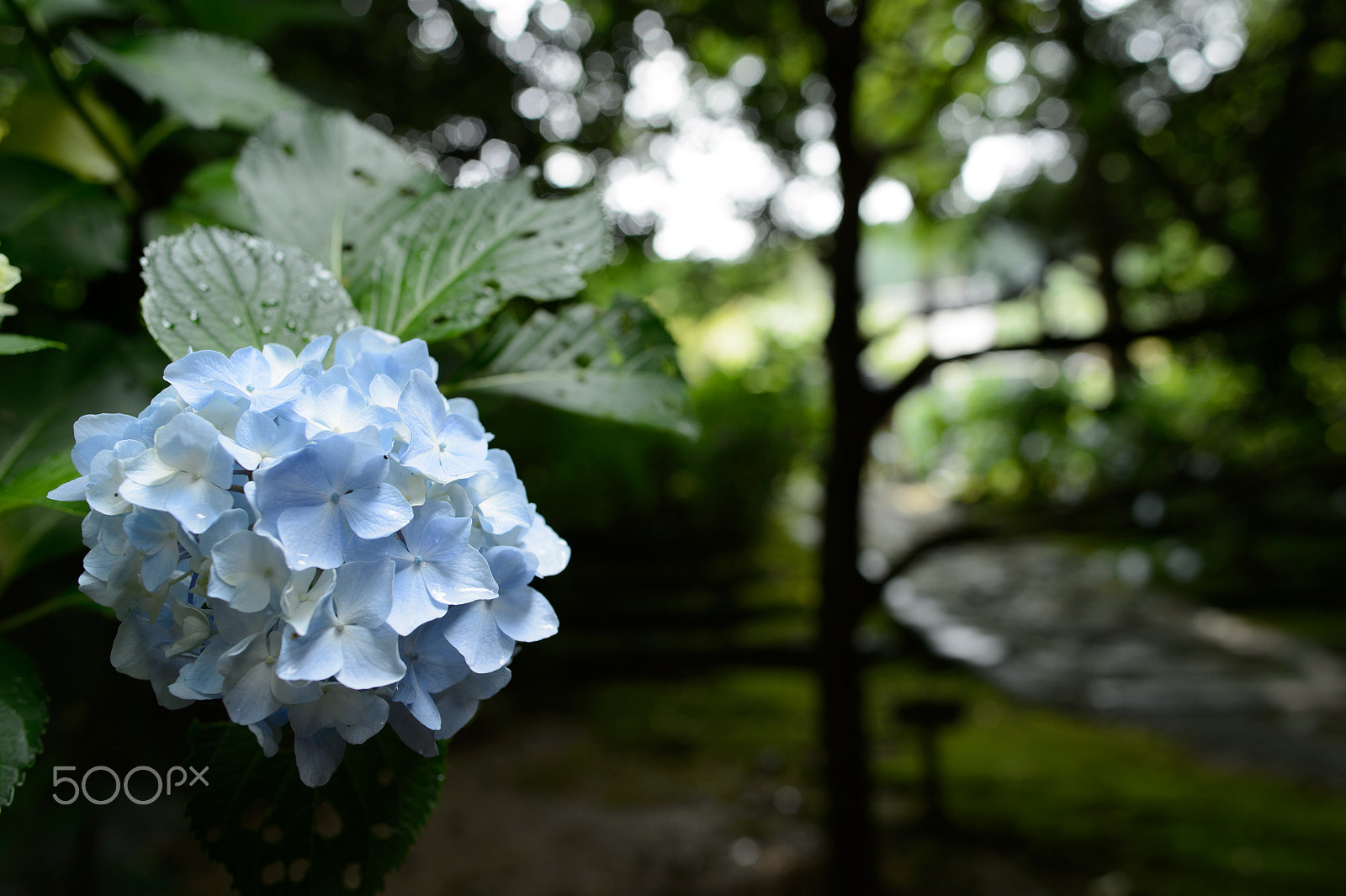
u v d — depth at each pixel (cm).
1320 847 427
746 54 378
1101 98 336
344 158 80
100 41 97
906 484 1416
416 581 47
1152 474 643
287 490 45
